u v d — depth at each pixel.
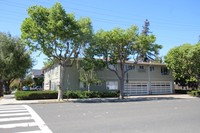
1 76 42.78
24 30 29.80
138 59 37.75
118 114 15.84
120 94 38.00
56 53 32.12
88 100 33.16
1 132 10.08
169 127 11.17
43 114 15.91
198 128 10.95
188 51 44.19
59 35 29.91
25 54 41.69
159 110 18.36
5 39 40.59
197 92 43.59
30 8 29.58
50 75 49.69
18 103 28.11
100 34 35.28
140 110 18.38
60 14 29.58
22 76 46.62
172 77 50.56
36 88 69.06
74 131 10.23
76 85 40.28
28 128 10.90
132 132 10.05
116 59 37.34
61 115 15.36
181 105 22.98
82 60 35.84
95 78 37.56
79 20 32.12
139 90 46.66
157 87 48.78
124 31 35.59
